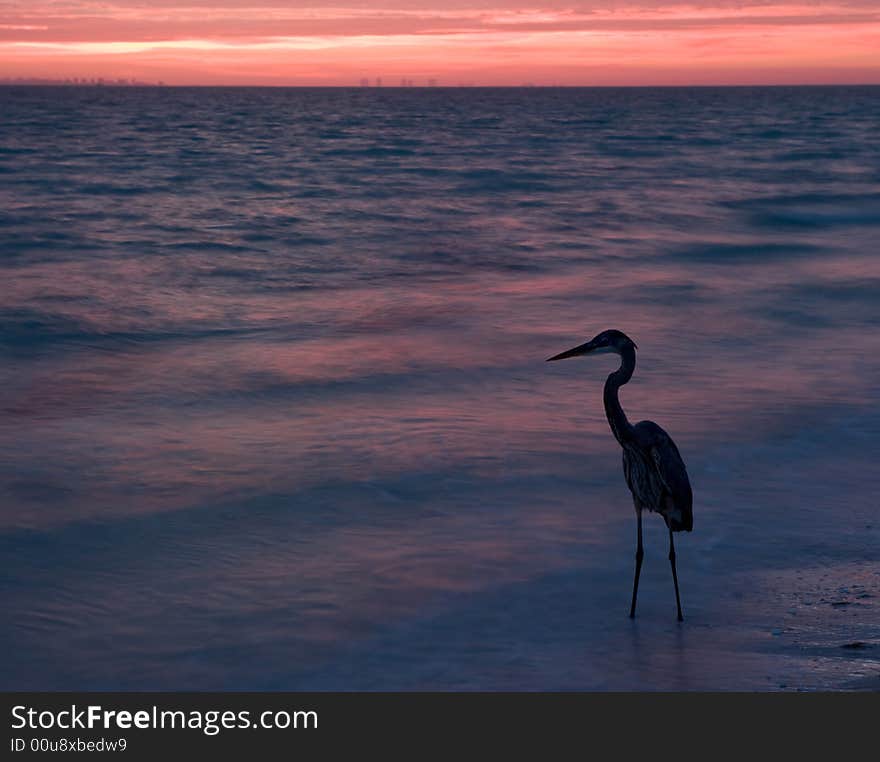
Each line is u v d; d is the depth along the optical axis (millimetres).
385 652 6371
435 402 12516
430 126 133750
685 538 8328
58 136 94688
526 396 12805
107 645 6438
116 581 7406
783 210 38594
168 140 91500
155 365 14695
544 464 10109
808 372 14117
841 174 55625
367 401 12570
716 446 10734
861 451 10656
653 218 36469
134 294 20797
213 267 24938
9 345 15969
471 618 6871
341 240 30391
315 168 60094
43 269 23828
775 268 24750
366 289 22141
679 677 5984
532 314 18875
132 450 10547
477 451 10492
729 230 33250
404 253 27906
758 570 7734
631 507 9016
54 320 17734
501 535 8352
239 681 6020
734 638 6574
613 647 6449
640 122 147250
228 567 7672
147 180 49875
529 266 25688
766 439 10992
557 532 8430
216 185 48156
